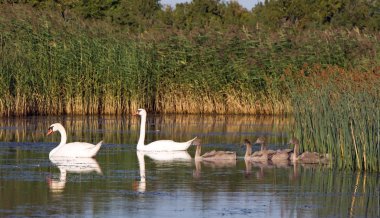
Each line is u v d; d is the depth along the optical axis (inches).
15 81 1849.2
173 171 1093.1
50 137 1476.4
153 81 2005.4
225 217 806.5
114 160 1202.0
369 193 939.3
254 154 1224.2
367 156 1100.5
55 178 1016.2
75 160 1190.9
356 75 1165.1
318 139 1235.9
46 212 815.7
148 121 1825.8
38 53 1882.4
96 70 1939.0
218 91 2017.7
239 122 1819.6
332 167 1142.3
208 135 1552.7
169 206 853.8
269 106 2009.1
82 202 866.8
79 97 1924.2
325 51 2003.0
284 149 1269.7
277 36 2069.4
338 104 1136.8
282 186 978.7
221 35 2078.0
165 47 2016.5
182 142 1409.9
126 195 909.2
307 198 906.7
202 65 2020.2
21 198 883.4
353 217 816.9
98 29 2023.9
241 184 989.2
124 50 1963.6
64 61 1907.0
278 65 1991.9
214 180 1017.5
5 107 1824.6
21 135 1494.8
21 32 1883.6
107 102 1951.3
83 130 1609.3
